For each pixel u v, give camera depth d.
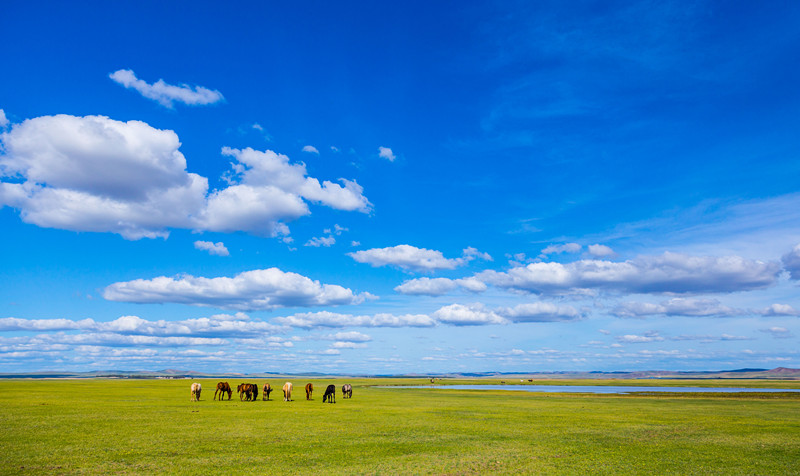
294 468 21.09
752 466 22.50
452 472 20.72
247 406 52.75
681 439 30.58
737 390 118.88
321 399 69.38
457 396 83.69
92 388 98.62
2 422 34.62
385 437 30.12
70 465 21.03
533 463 22.75
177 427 33.38
